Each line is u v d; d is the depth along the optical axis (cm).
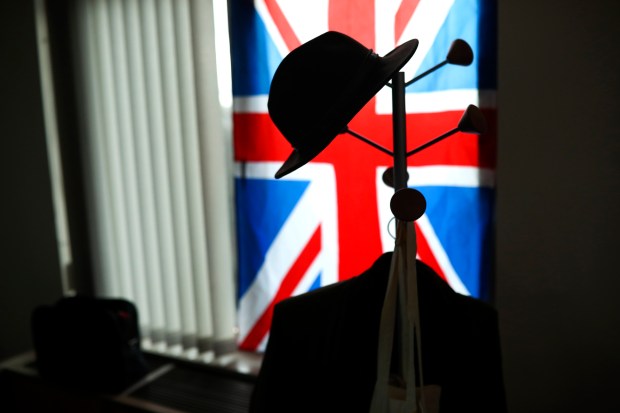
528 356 138
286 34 148
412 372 78
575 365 133
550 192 130
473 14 129
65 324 164
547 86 126
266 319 165
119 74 179
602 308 128
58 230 212
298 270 157
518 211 134
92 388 164
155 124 175
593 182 125
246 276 166
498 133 133
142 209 182
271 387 97
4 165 217
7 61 207
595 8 119
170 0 166
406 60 72
